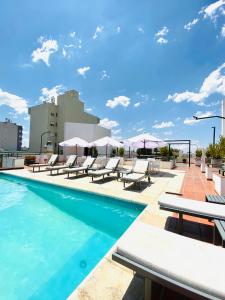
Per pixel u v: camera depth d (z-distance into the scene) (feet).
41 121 160.76
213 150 43.04
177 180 30.01
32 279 9.37
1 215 17.79
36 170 39.86
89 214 17.95
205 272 5.03
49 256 11.29
